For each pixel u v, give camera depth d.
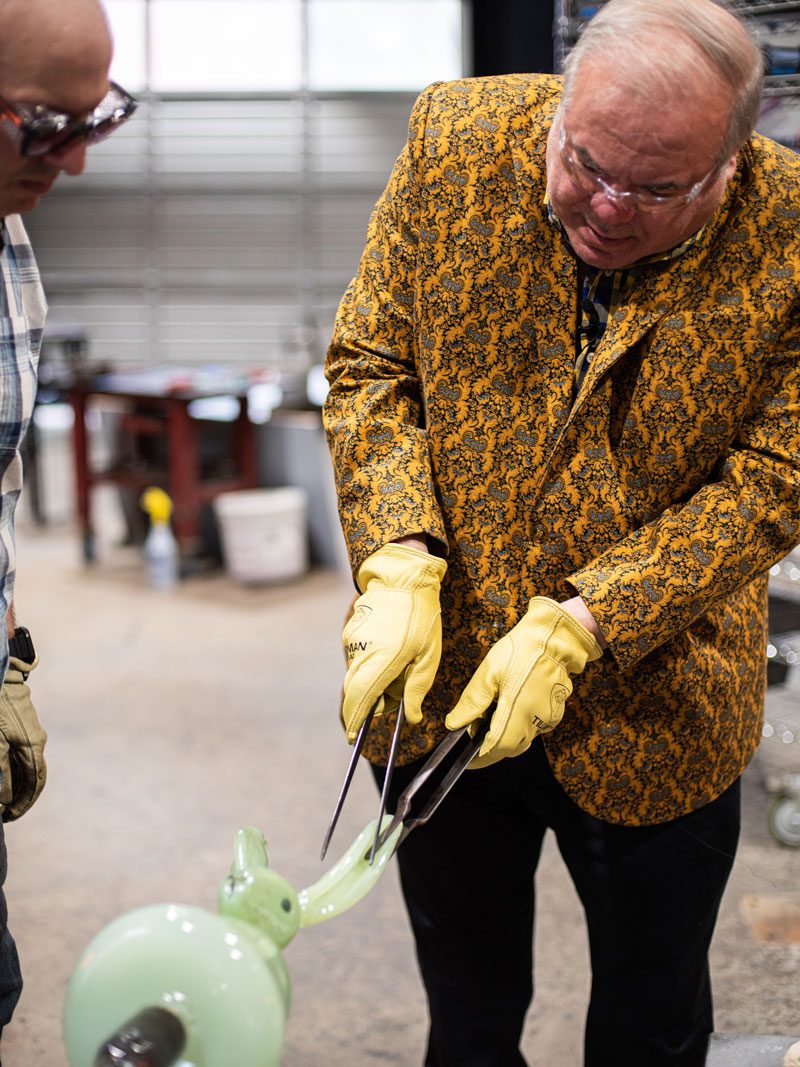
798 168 1.14
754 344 1.14
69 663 3.85
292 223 8.27
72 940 2.29
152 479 4.86
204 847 2.67
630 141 0.98
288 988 0.87
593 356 1.19
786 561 2.49
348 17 7.86
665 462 1.19
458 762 1.19
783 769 2.53
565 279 1.18
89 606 4.49
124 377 4.98
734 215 1.13
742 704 1.34
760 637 1.37
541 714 1.17
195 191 8.24
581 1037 2.00
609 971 1.41
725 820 1.37
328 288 8.39
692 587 1.16
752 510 1.17
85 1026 0.77
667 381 1.16
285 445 4.95
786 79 1.75
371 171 8.16
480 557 1.27
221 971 0.78
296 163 8.16
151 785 2.98
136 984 0.77
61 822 2.79
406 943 2.30
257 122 8.10
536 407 1.23
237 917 0.89
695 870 1.35
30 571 5.00
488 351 1.22
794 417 1.17
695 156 0.99
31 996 2.11
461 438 1.25
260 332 8.48
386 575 1.21
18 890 2.48
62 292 8.51
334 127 8.08
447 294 1.21
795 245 1.13
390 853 1.08
